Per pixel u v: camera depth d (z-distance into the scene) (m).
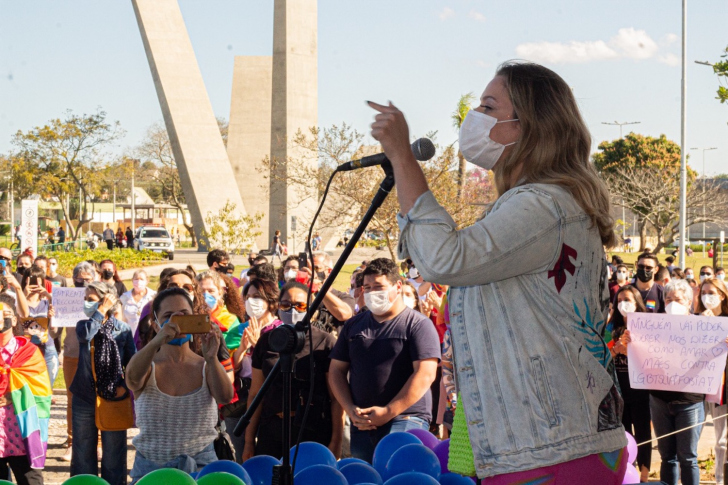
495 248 2.05
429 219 2.09
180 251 52.69
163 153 64.19
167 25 40.88
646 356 6.36
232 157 52.12
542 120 2.23
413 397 5.20
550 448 2.07
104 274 10.73
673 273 12.61
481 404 2.15
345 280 25.52
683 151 23.89
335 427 5.70
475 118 2.31
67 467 7.97
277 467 3.11
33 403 5.95
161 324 5.03
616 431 2.18
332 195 23.77
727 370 6.54
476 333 2.17
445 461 4.21
